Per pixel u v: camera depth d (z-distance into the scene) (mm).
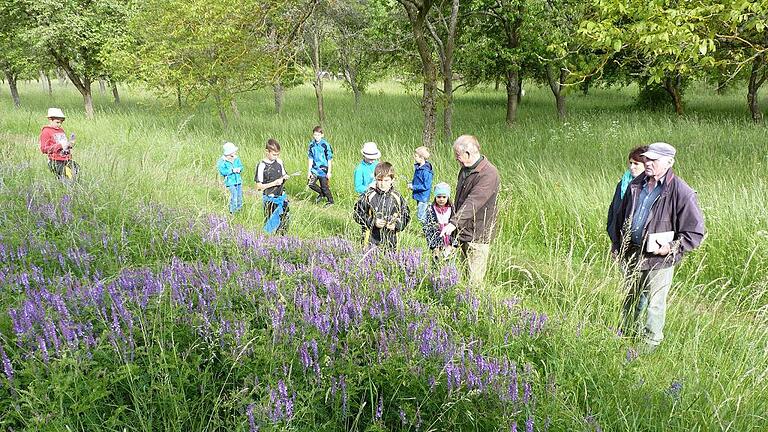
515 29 16500
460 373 2916
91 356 2859
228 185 7555
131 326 3049
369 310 3629
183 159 11773
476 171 4746
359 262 4289
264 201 6945
